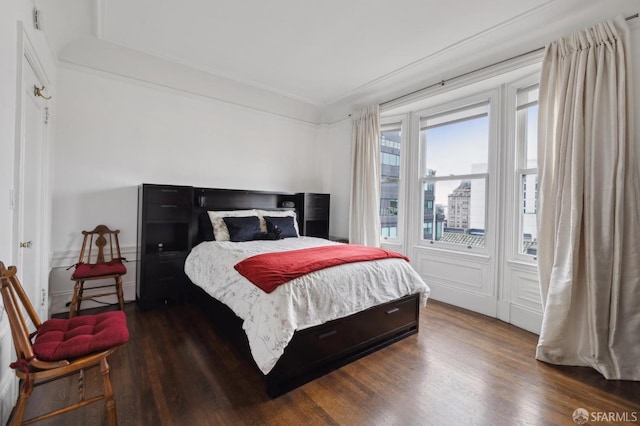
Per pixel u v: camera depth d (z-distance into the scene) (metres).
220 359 2.12
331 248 2.76
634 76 2.07
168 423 1.50
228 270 2.34
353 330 2.16
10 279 1.42
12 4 1.55
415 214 3.87
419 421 1.55
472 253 3.28
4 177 1.46
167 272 3.16
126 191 3.26
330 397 1.74
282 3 2.27
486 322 2.91
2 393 1.42
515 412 1.63
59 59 2.86
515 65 2.74
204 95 3.77
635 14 2.05
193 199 3.45
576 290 2.15
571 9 2.23
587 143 2.15
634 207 2.00
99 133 3.10
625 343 1.98
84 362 1.34
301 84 3.77
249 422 1.52
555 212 2.29
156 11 2.38
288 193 4.30
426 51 2.93
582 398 1.75
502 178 3.04
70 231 2.96
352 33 2.65
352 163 4.30
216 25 2.56
